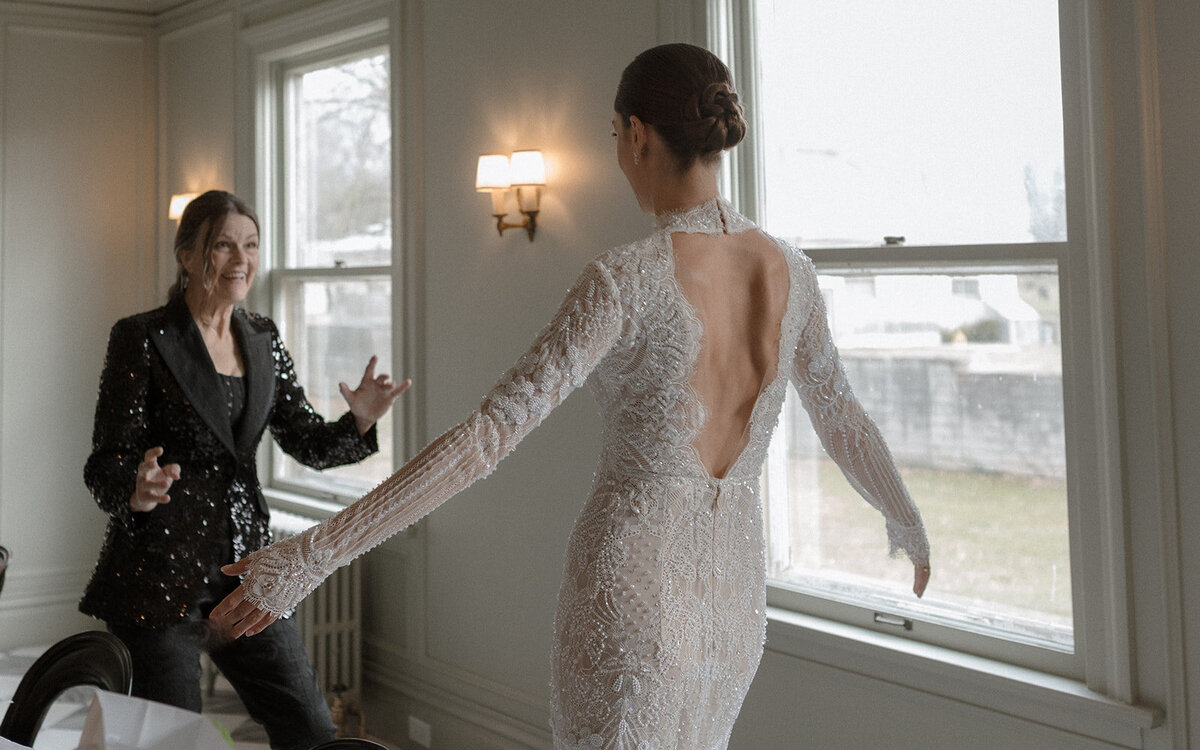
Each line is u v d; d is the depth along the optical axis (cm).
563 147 359
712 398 152
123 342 264
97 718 124
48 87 558
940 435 274
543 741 363
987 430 264
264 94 514
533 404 137
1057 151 248
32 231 554
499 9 383
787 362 162
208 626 264
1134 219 222
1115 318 225
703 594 154
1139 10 219
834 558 301
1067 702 233
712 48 308
